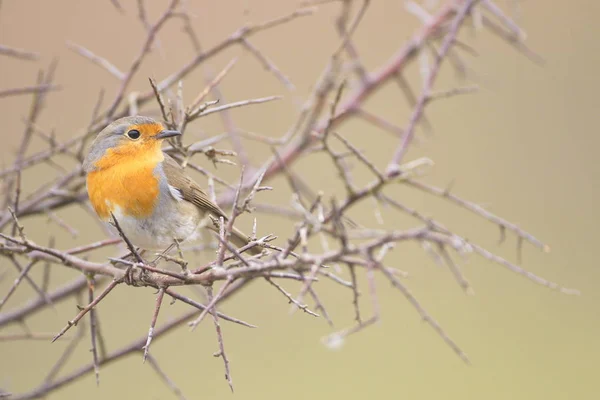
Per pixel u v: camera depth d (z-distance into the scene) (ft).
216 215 32.50
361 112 34.68
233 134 33.14
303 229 22.17
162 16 30.94
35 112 30.22
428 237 27.17
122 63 43.55
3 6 44.62
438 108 55.67
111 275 24.41
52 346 44.93
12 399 28.27
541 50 57.36
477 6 33.99
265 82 45.73
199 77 43.57
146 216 30.94
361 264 24.49
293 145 33.81
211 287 20.92
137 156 30.91
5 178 31.09
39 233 44.47
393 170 30.04
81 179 33.19
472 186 53.93
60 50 43.91
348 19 34.40
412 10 35.94
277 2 46.16
